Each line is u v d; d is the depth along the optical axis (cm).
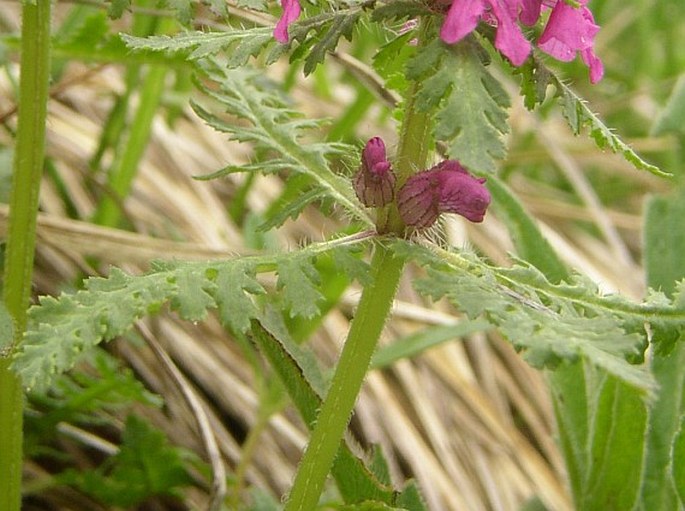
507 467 38
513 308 19
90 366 35
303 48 21
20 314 25
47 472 33
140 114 36
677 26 59
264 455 36
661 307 21
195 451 35
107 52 31
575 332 19
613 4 64
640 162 21
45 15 24
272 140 25
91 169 40
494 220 48
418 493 27
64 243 34
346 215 23
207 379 37
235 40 22
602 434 27
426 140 21
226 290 20
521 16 19
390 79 24
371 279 21
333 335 40
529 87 20
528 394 42
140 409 35
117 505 31
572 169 48
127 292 20
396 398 39
